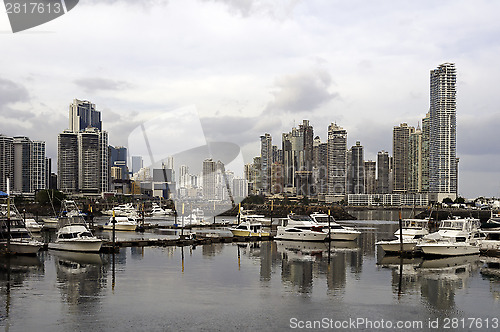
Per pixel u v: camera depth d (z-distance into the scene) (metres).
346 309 33.50
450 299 36.81
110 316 31.22
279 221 141.00
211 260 57.09
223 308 33.44
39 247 61.06
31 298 35.94
